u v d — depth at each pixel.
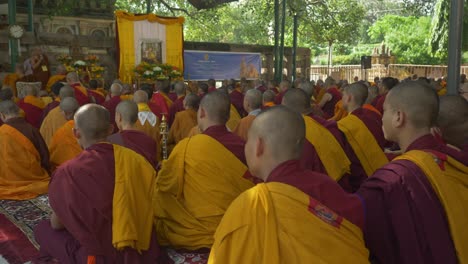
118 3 25.48
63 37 14.87
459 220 2.12
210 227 3.49
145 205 3.15
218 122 3.53
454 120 2.57
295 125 1.96
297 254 1.73
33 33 14.37
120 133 4.11
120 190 2.95
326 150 3.82
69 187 2.88
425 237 2.13
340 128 4.27
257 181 3.35
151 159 4.08
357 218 1.89
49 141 6.17
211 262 1.78
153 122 6.14
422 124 2.35
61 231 3.32
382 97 7.66
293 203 1.79
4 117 5.34
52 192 2.93
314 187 1.87
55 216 3.20
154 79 14.70
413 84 2.38
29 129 5.35
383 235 2.22
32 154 5.29
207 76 17.67
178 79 15.39
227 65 18.09
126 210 2.93
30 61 12.08
